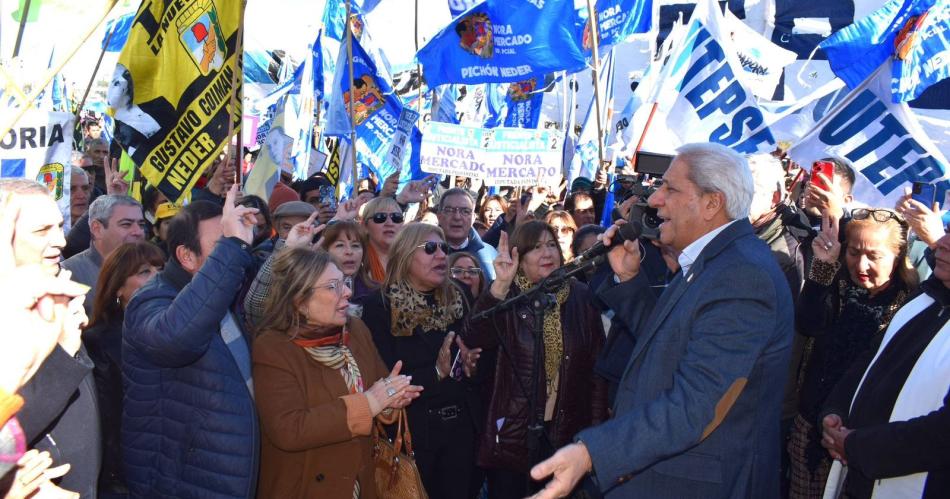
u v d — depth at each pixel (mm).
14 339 1729
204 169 4574
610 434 2549
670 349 2748
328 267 3324
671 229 2914
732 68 6430
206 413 3039
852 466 2836
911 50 5152
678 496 2676
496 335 4090
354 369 3451
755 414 2674
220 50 4613
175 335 2869
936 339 2859
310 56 10203
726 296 2641
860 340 3809
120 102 4547
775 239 4121
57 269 2768
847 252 3887
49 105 9352
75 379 2516
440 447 4148
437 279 4230
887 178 5293
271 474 3303
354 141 6773
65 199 4539
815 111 8453
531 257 4258
